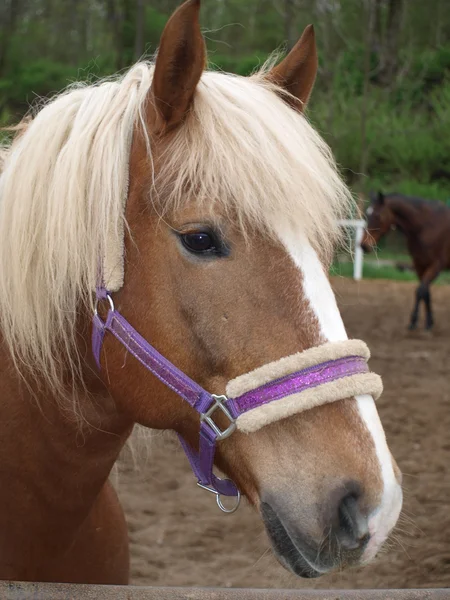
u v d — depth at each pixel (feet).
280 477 4.86
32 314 5.59
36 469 5.96
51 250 5.38
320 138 5.71
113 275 5.29
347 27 103.30
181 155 5.18
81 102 5.83
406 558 11.74
